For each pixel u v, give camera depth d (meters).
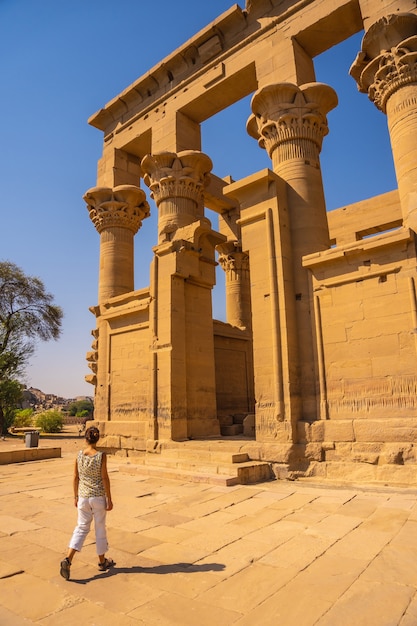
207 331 13.59
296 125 11.09
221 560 4.49
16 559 4.63
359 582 3.85
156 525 5.82
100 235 16.56
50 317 34.12
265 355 10.17
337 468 8.84
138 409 13.52
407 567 4.15
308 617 3.26
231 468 8.92
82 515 4.29
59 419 35.75
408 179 9.05
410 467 8.01
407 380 8.50
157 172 14.27
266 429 9.86
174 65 15.74
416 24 9.51
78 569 4.32
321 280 10.01
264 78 12.82
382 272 9.09
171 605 3.53
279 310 10.09
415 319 8.52
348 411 9.17
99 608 3.49
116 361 14.67
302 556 4.54
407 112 9.31
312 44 12.77
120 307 14.50
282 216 10.62
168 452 10.94
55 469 11.75
